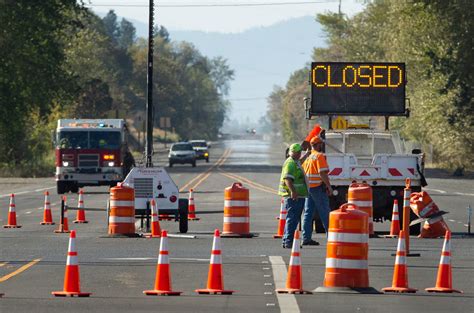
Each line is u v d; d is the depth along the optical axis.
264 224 73.00
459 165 171.50
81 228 69.38
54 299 36.38
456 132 170.38
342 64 81.88
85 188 132.75
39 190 125.56
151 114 87.25
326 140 74.00
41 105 174.50
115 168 120.81
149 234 62.72
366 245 37.81
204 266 46.53
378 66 81.94
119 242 58.22
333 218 37.75
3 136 172.62
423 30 175.00
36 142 183.25
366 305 34.66
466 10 168.50
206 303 35.31
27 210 89.19
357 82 81.88
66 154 120.25
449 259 38.28
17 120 172.25
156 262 47.97
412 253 51.44
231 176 162.88
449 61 169.62
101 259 49.28
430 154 199.00
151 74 87.62
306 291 37.50
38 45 173.50
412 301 35.62
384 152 73.69
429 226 62.56
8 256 50.84
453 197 107.12
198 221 75.69
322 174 54.88
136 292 38.12
